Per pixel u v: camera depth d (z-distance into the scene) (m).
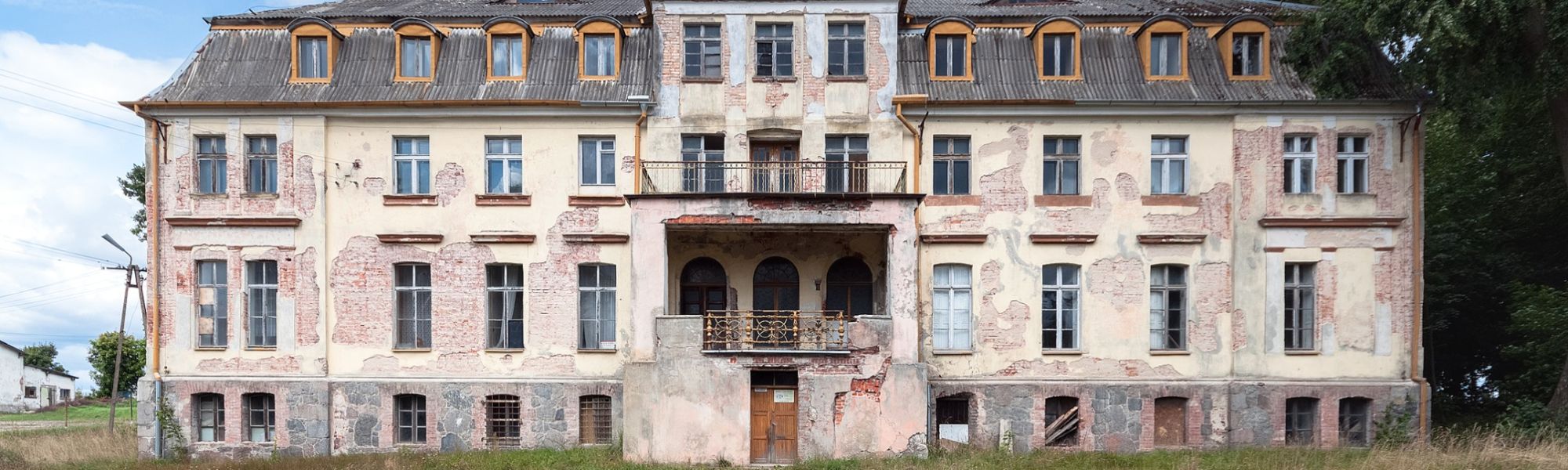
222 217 19.80
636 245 18.23
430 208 19.97
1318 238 19.69
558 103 19.61
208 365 19.92
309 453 19.61
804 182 19.69
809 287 20.20
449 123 20.05
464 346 19.88
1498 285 23.69
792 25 20.05
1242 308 19.61
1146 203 19.80
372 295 19.88
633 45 20.72
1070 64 20.25
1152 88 19.86
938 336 19.94
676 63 19.91
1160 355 19.72
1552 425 18.33
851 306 20.38
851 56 20.14
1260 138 19.73
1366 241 19.69
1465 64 17.77
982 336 19.73
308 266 19.80
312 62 20.34
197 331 20.06
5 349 51.38
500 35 20.48
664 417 17.94
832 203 18.09
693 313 20.48
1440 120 26.14
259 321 20.17
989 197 19.80
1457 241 24.28
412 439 20.06
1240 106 19.55
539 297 19.91
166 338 19.95
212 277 20.23
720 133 19.81
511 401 19.98
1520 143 23.81
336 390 19.77
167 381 19.84
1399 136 19.72
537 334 19.86
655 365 17.97
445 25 20.91
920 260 19.77
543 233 19.95
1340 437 19.61
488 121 20.03
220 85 20.06
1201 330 19.70
